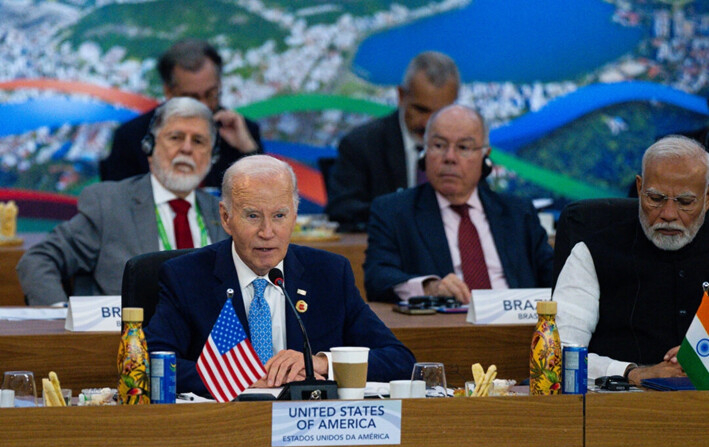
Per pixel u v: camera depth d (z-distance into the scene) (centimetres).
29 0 1984
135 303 826
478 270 1159
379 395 701
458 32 2094
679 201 875
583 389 667
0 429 596
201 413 613
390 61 2092
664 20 2122
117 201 1127
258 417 620
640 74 2122
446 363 965
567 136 2116
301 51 2075
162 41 2031
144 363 637
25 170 1986
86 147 2006
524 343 975
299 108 2075
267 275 804
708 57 2127
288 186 782
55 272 1117
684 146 883
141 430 607
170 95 1532
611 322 914
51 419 601
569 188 2114
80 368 912
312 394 648
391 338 830
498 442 644
